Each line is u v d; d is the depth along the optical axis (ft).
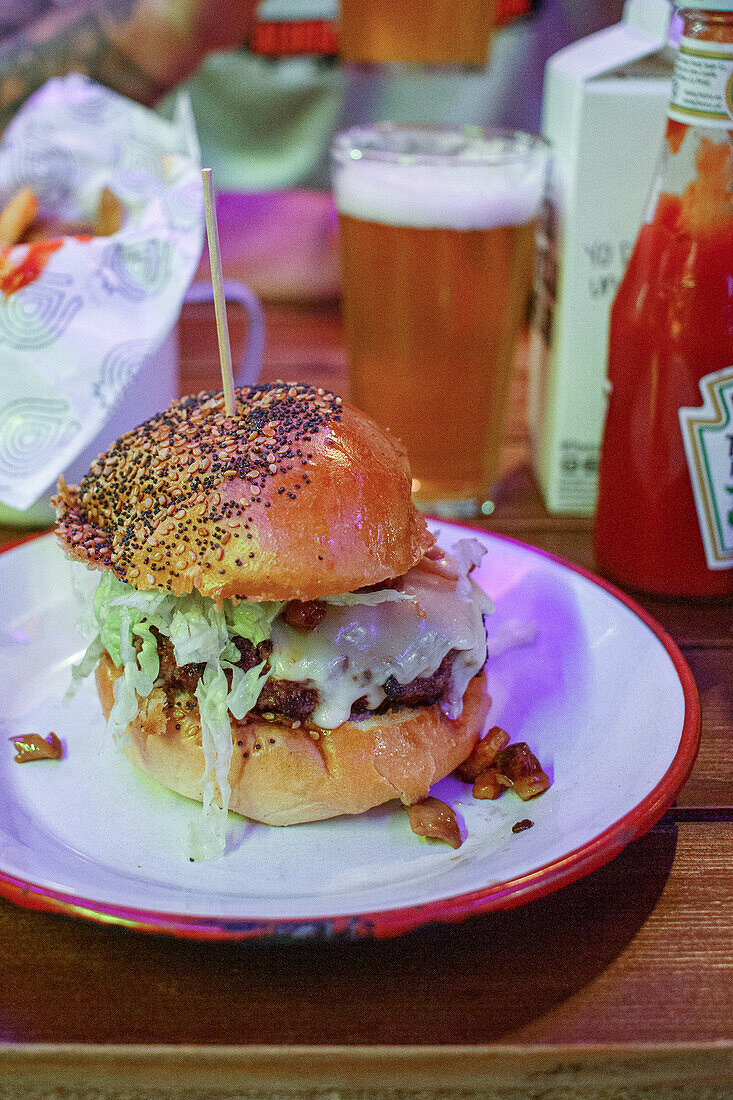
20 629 1.48
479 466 1.76
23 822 1.23
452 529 1.57
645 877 1.19
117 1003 1.07
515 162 1.57
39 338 1.56
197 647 1.21
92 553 1.23
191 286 1.75
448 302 1.63
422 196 1.56
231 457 1.21
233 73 2.58
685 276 1.44
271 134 2.66
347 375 2.06
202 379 2.06
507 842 1.19
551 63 1.81
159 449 1.26
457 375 1.68
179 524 1.19
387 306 1.65
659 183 1.47
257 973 1.10
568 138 1.66
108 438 1.61
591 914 1.15
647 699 1.31
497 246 1.60
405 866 1.19
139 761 1.28
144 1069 1.03
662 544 1.55
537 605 1.48
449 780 1.30
